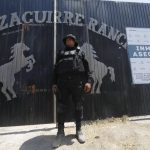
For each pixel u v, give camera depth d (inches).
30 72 193.6
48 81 195.0
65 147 145.5
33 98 191.6
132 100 209.2
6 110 186.7
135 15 228.8
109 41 214.5
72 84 153.3
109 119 198.5
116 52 214.1
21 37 197.5
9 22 197.8
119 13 224.5
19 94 189.9
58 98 159.2
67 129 175.8
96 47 209.6
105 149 144.8
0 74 189.0
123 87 209.2
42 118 190.9
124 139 158.2
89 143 151.2
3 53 192.1
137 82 213.0
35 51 197.3
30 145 150.4
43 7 206.2
